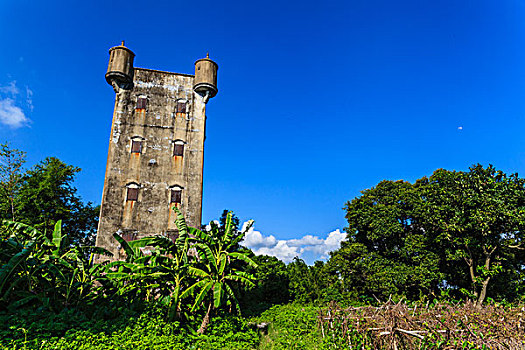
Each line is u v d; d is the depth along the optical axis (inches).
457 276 1034.1
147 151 958.4
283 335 593.9
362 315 487.8
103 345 437.1
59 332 450.6
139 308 581.0
